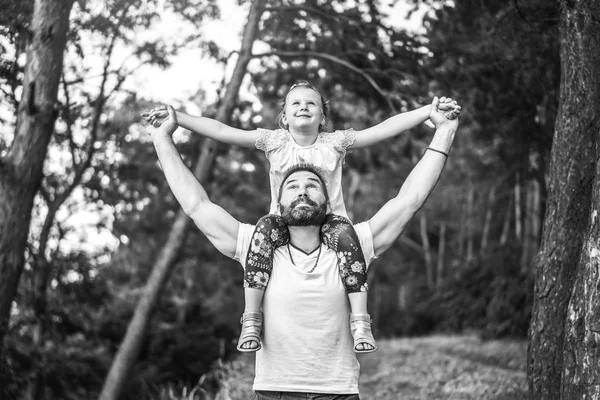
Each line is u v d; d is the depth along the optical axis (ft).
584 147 17.13
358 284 13.52
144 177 44.52
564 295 17.22
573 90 17.34
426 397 29.58
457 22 30.30
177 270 63.05
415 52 32.40
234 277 69.56
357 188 95.09
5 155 26.55
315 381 13.38
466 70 31.73
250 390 29.66
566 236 17.29
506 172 49.34
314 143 14.67
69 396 38.70
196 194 14.70
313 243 13.99
